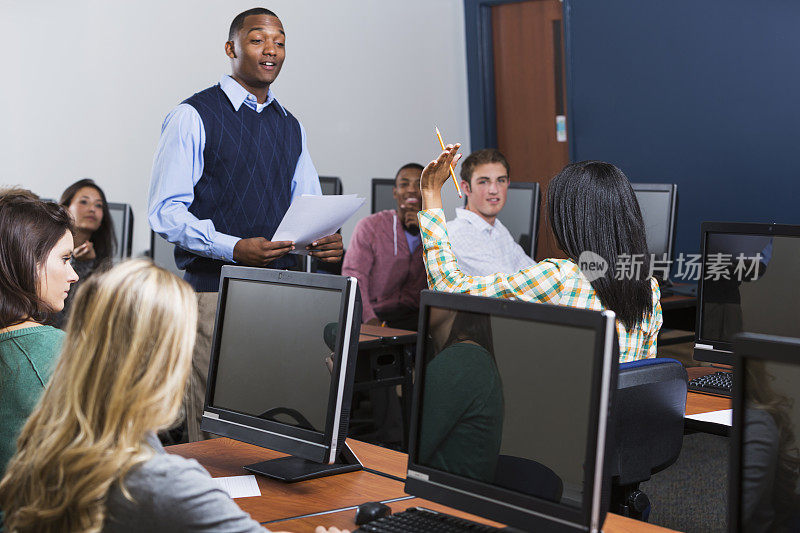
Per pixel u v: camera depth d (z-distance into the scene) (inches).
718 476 144.9
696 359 108.4
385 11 256.5
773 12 199.0
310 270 172.9
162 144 115.0
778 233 101.5
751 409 50.1
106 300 49.1
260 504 70.8
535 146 264.1
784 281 100.9
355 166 252.2
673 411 80.8
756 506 49.9
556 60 255.0
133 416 47.9
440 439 64.3
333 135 246.4
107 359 48.3
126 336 48.4
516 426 59.5
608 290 82.7
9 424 70.9
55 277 77.7
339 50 246.5
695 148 217.0
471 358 62.7
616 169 84.0
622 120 231.3
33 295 75.4
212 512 47.9
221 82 120.5
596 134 237.6
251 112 120.9
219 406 82.6
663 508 132.0
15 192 80.4
